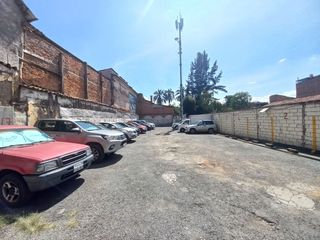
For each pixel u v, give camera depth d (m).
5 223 3.75
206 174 6.62
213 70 58.78
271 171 6.91
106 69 30.02
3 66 9.73
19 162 4.37
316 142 10.38
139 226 3.54
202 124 25.59
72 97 16.31
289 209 4.15
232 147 12.59
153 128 36.56
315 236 3.23
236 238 3.19
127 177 6.37
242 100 59.50
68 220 3.79
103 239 3.20
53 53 14.43
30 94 11.30
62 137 8.73
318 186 5.44
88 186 5.58
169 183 5.76
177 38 30.55
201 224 3.59
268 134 14.80
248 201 4.53
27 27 11.58
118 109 31.22
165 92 91.44
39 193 5.12
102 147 8.49
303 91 32.97
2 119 9.46
